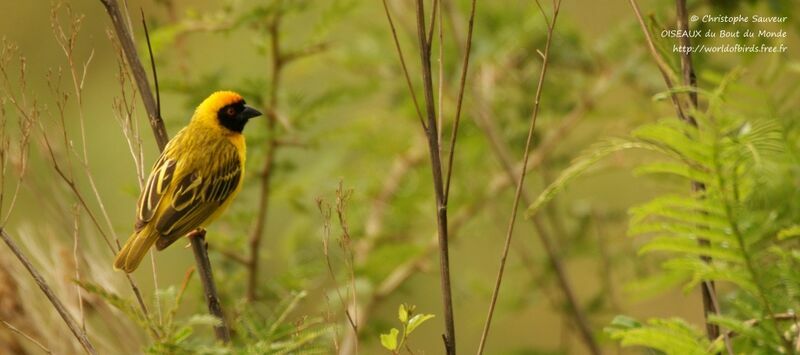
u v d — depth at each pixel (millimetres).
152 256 7309
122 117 8750
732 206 5875
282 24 11734
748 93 6934
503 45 13414
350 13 12156
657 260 12094
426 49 6812
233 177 10570
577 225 13195
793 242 6516
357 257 13109
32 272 7234
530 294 13078
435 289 15695
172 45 12242
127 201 15555
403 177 14078
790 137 6598
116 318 9188
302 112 11898
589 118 13773
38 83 16719
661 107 13203
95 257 9414
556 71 14258
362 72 14508
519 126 13945
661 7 13008
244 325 7262
